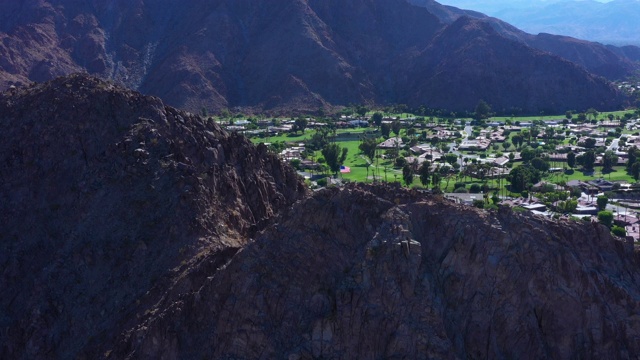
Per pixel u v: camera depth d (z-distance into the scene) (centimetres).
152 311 7094
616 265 6831
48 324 7725
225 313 6391
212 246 7769
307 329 6138
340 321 6081
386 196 6962
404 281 6116
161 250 7994
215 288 6588
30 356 7544
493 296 6297
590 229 6906
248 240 7638
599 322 6322
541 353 6150
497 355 6138
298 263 6506
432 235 6562
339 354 6003
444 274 6384
